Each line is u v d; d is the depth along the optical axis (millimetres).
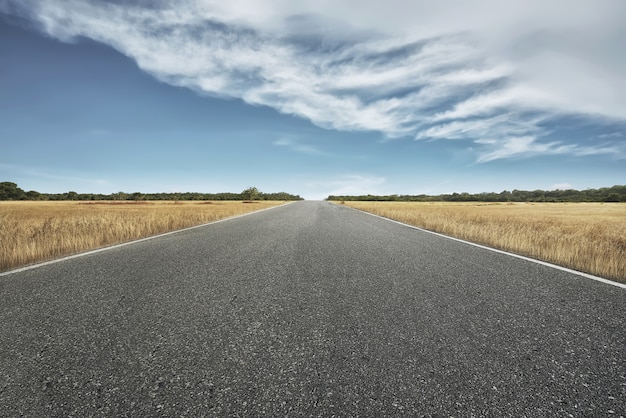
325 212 23016
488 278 4027
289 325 2473
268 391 1600
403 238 8195
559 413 1430
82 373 1771
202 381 1691
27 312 2740
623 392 1591
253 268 4566
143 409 1458
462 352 2025
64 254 5770
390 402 1508
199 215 15047
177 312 2762
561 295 3293
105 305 2936
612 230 11289
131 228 8562
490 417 1399
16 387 1633
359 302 3049
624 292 3416
